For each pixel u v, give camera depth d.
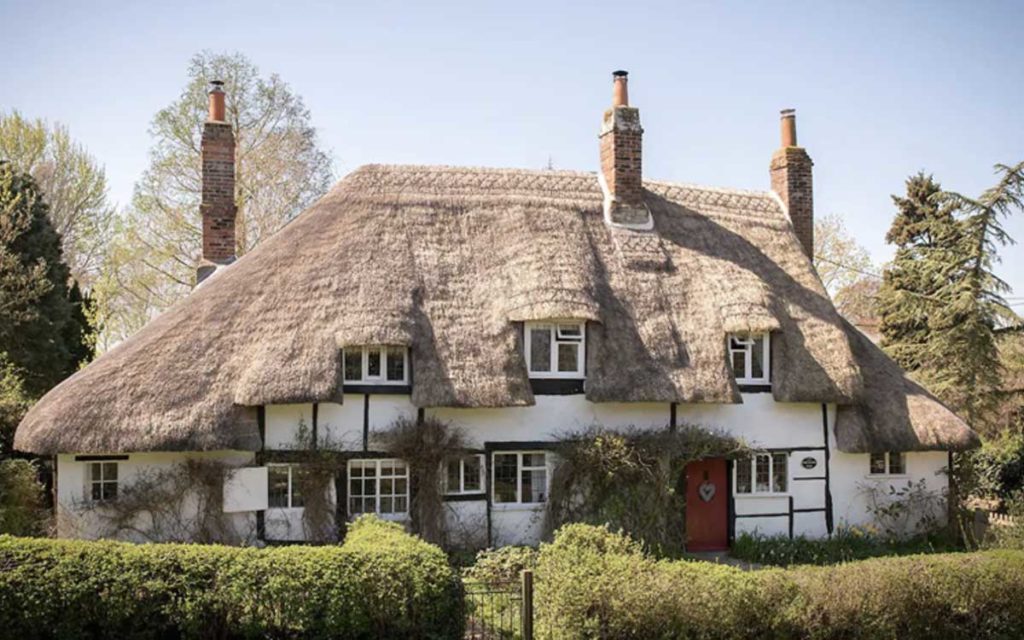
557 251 19.73
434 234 19.89
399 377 18.23
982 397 27.00
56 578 11.28
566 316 18.38
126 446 16.11
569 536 12.90
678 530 18.69
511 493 18.67
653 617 10.71
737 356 20.31
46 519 18.14
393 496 18.06
